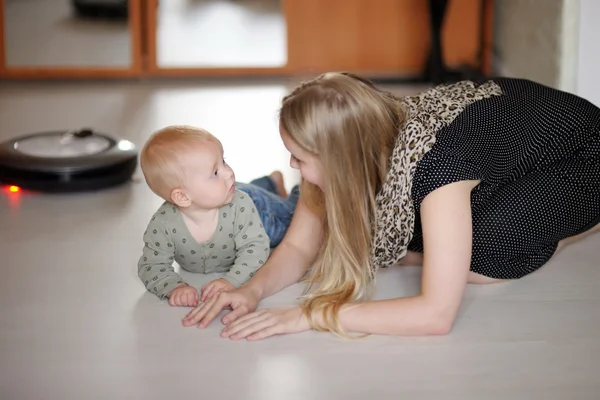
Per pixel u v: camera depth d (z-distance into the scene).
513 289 2.12
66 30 4.40
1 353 1.86
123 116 3.77
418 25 4.41
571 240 2.32
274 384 1.74
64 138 2.99
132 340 1.91
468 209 1.78
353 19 4.40
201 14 4.44
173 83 4.38
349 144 1.77
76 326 1.98
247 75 4.46
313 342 1.89
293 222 2.17
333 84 1.78
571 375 1.76
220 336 1.92
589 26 3.33
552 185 2.07
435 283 1.81
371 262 1.95
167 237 2.12
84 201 2.79
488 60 4.44
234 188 2.07
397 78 4.35
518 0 4.00
